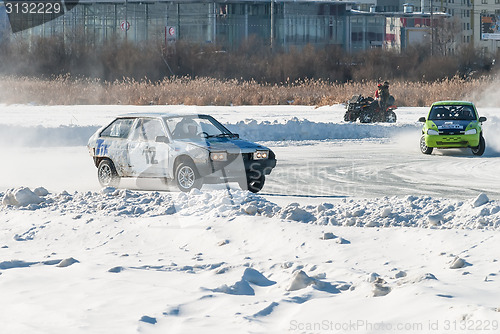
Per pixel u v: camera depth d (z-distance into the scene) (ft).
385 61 505.25
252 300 47.03
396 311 41.45
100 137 113.50
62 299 47.70
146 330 40.47
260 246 65.57
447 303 41.39
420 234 64.64
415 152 172.76
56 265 59.52
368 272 55.31
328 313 42.45
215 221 71.82
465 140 163.12
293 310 44.21
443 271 54.08
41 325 41.65
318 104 328.70
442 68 506.48
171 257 63.41
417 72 499.51
